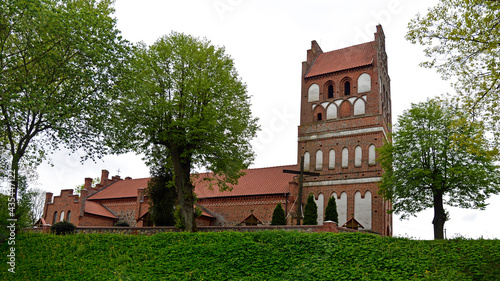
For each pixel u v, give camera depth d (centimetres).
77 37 2386
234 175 3356
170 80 3238
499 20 1822
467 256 1830
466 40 1911
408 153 3378
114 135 2781
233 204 4547
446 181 3180
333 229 2761
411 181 3266
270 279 1797
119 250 2353
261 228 3106
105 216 5056
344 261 1917
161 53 3247
